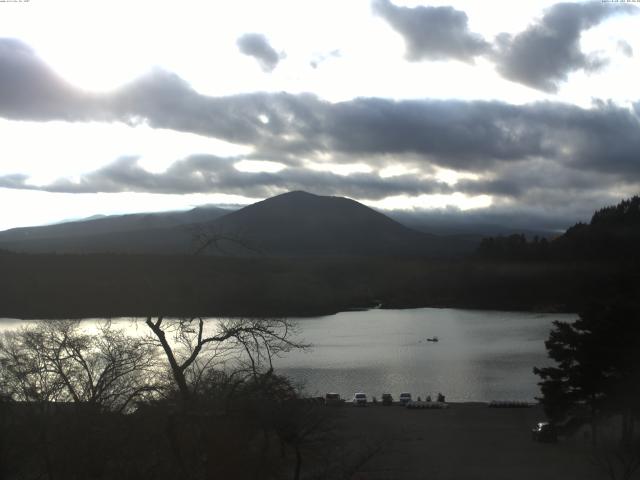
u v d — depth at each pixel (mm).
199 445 21656
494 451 45906
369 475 34938
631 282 60125
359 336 156625
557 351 50938
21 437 24609
